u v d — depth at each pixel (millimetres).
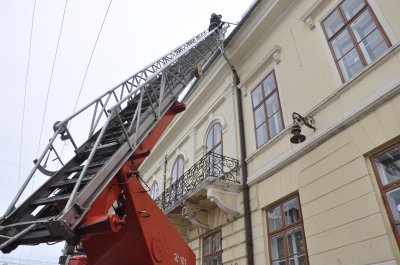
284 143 8297
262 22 10617
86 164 4520
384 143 5734
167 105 7395
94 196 4395
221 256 9312
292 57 9117
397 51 5992
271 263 7531
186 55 9695
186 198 9781
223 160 10000
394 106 5754
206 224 10117
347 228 5836
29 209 4484
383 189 5570
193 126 14195
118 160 5141
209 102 13352
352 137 6363
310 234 6562
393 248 5059
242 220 8766
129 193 5227
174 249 5570
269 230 7953
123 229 5086
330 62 7684
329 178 6578
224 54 11805
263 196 8391
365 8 7164
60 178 5035
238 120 10906
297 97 8391
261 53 10680
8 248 4098
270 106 9547
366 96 6371
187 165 13875
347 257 5648
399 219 5191
